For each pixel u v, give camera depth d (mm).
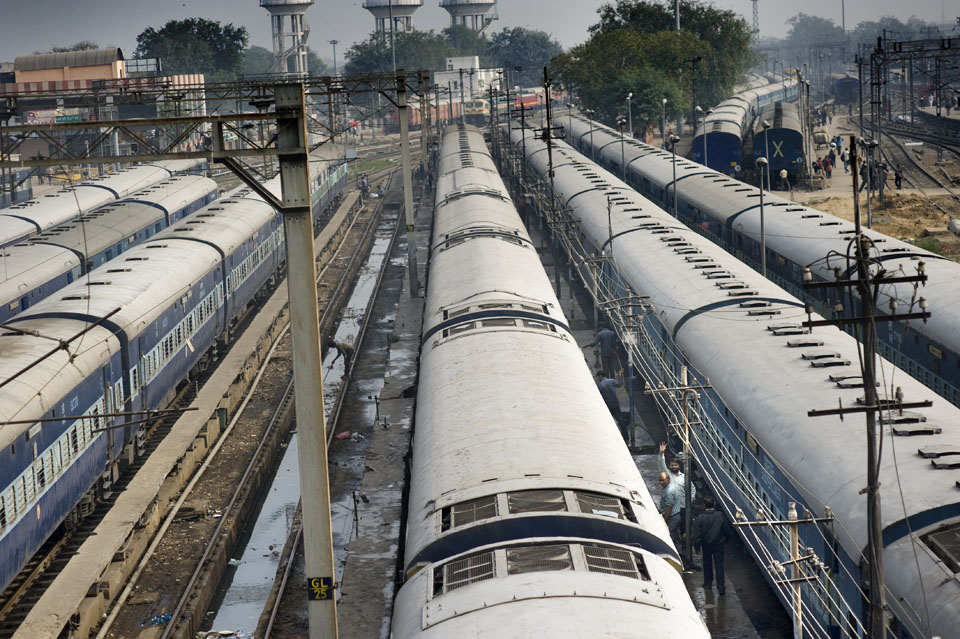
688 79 106500
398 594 14375
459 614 12578
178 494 27969
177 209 54781
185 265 35531
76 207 53062
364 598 20453
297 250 14336
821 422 18625
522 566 13406
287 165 14195
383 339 45375
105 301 28625
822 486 16984
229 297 41375
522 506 14891
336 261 63438
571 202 49625
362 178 93688
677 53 104875
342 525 26000
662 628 12070
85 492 24516
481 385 20109
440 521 15219
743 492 21953
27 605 21234
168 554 24578
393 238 71750
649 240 36688
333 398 37344
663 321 28875
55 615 20000
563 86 111250
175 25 155250
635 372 34500
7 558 19906
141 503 25312
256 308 49719
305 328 14523
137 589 22891
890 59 72688
